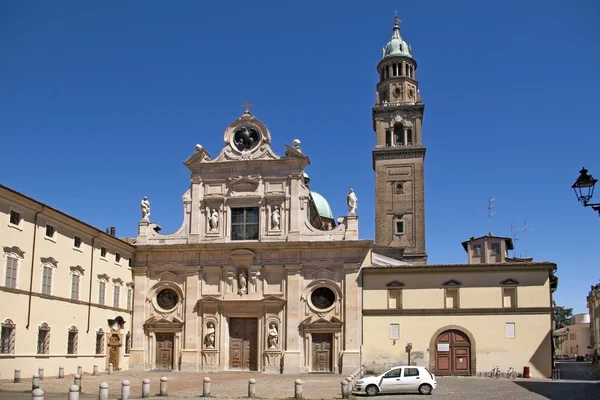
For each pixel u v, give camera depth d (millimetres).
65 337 49406
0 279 42000
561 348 163750
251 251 60031
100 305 55000
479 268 56531
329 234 59750
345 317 57594
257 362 58844
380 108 95688
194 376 53031
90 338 53219
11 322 42844
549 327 54688
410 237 91500
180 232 62469
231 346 59969
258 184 61938
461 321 56031
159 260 62000
